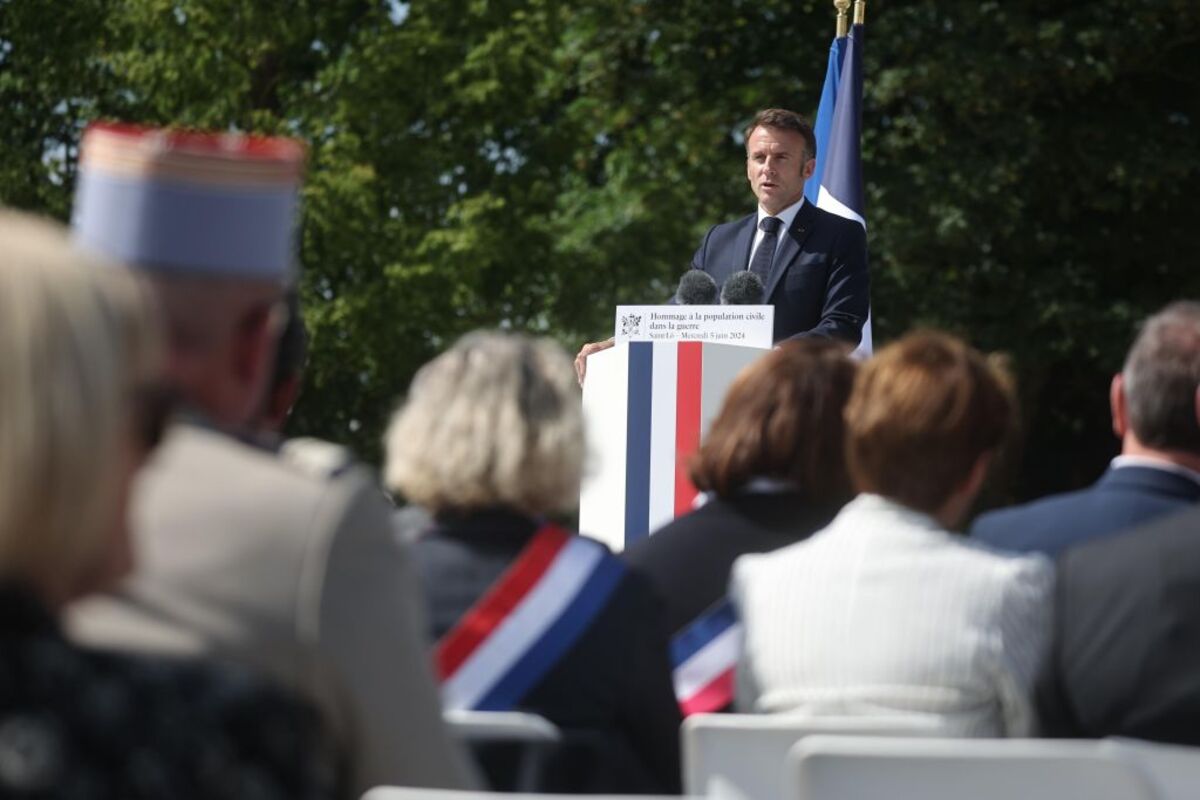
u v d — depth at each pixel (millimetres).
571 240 62375
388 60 60406
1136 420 10609
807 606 9164
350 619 6336
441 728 6629
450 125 63000
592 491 18812
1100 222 56281
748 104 56469
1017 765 6777
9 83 64125
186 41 60844
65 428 4594
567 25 61562
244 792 5070
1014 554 10656
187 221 7301
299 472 6602
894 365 9383
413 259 60719
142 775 4855
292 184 7574
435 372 9516
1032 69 51812
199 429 6816
